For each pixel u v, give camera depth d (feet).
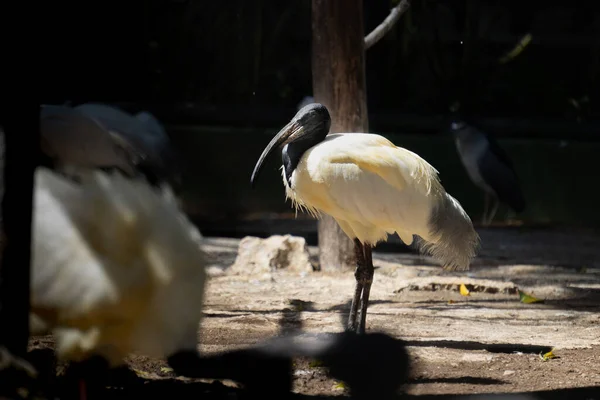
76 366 15.30
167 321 14.15
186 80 74.59
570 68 77.82
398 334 27.50
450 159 69.21
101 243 13.85
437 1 76.43
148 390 20.26
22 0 14.21
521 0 78.02
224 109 69.26
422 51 76.28
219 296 33.32
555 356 25.41
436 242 28.35
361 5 37.50
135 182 14.61
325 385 21.76
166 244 14.02
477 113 76.28
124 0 70.18
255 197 68.03
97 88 69.67
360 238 28.19
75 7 67.41
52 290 13.96
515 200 60.90
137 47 72.23
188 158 67.36
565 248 52.70
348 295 34.04
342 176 27.43
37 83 14.35
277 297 33.27
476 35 76.07
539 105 77.15
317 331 27.58
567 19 78.13
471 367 23.95
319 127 28.71
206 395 20.12
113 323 14.19
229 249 47.09
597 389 21.77
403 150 28.43
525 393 21.31
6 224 13.97
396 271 40.16
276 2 76.43
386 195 27.40
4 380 13.84
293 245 39.42
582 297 35.81
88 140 16.07
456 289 35.91
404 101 76.43
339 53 37.14
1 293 13.94
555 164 69.36
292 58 76.33
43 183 14.24
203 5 74.49
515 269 43.04
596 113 76.95
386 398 20.72
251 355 23.95
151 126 29.91
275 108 71.15
